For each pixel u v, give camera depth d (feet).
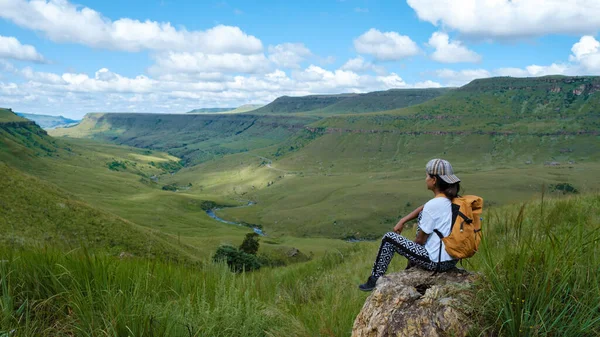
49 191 177.99
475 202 10.90
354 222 615.57
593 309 8.25
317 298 21.88
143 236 165.68
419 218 11.59
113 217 179.42
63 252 13.70
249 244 203.62
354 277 23.26
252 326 13.24
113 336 10.23
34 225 142.31
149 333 10.74
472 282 10.14
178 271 16.93
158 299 13.15
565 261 9.09
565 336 8.30
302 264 46.93
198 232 447.83
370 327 9.75
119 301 11.30
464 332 8.73
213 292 15.57
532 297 8.83
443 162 11.20
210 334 11.79
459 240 10.43
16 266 12.46
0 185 158.61
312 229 608.60
